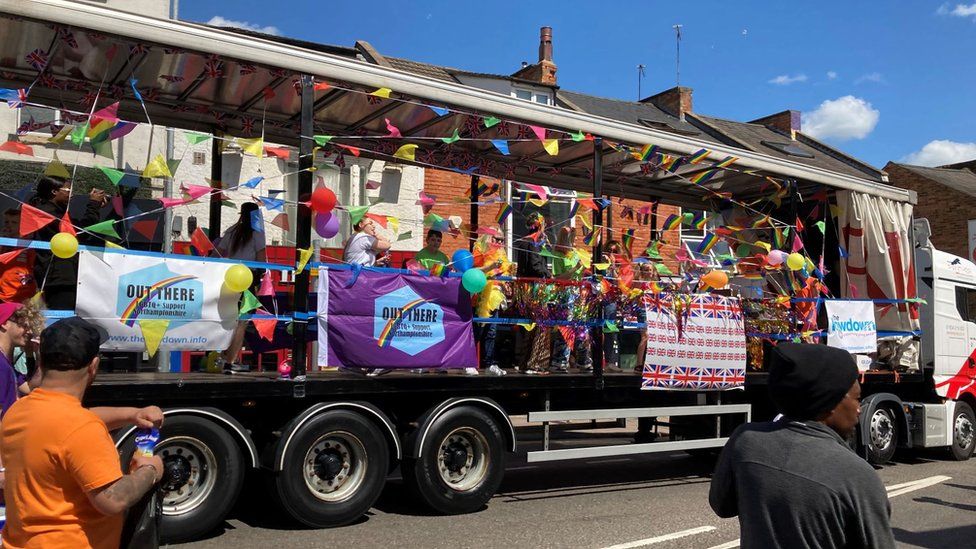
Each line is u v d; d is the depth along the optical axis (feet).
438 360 21.89
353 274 20.66
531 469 30.55
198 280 18.66
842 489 7.03
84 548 8.64
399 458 21.29
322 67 20.22
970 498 25.80
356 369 21.49
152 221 22.04
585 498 24.98
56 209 19.58
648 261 26.96
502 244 24.91
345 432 20.34
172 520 17.76
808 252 34.42
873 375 31.89
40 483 8.59
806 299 29.43
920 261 34.86
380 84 21.13
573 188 33.76
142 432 10.22
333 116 26.18
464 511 22.08
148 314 17.84
